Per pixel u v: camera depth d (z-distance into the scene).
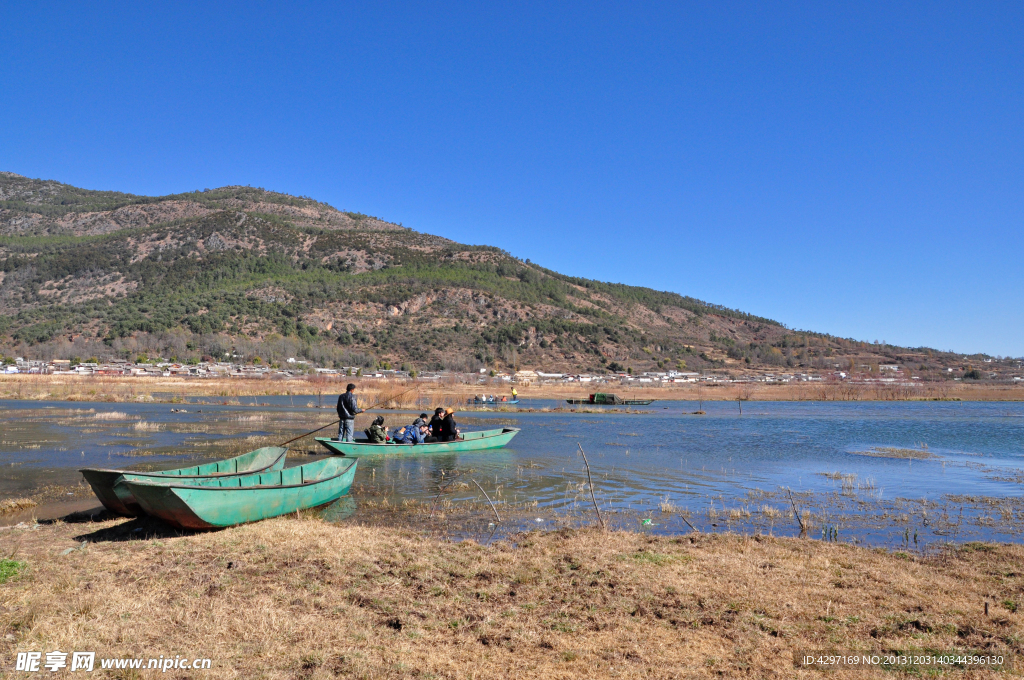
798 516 12.26
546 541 10.05
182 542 9.41
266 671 5.53
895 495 15.20
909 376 115.06
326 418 33.88
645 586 7.82
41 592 7.27
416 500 13.91
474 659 5.89
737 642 6.30
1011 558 9.38
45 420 30.62
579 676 5.56
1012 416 43.62
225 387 60.38
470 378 90.25
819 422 37.78
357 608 7.06
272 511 11.31
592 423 35.66
